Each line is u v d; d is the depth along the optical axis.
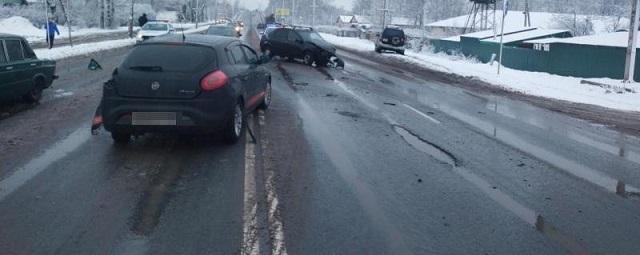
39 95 11.34
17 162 6.69
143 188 5.83
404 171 6.81
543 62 27.20
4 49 10.09
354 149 7.87
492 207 5.60
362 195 5.80
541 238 4.84
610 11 62.72
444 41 44.47
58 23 56.28
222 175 6.36
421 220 5.15
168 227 4.81
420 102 13.45
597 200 6.00
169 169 6.55
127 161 6.86
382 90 15.56
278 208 5.33
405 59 31.05
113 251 4.33
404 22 86.56
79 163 6.71
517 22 58.38
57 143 7.70
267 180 6.21
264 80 10.55
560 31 40.97
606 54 23.98
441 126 10.12
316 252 4.39
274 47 24.80
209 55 7.67
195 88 7.29
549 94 17.14
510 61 30.39
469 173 6.86
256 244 4.50
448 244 4.63
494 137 9.34
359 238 4.69
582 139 9.65
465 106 13.25
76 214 5.06
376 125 9.84
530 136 9.66
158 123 7.26
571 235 4.95
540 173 7.04
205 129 7.38
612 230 5.11
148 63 7.44
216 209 5.26
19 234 4.61
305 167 6.79
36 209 5.16
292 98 12.81
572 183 6.64
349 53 34.19
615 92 18.14
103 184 5.93
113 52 26.56
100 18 57.44
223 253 4.33
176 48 7.63
